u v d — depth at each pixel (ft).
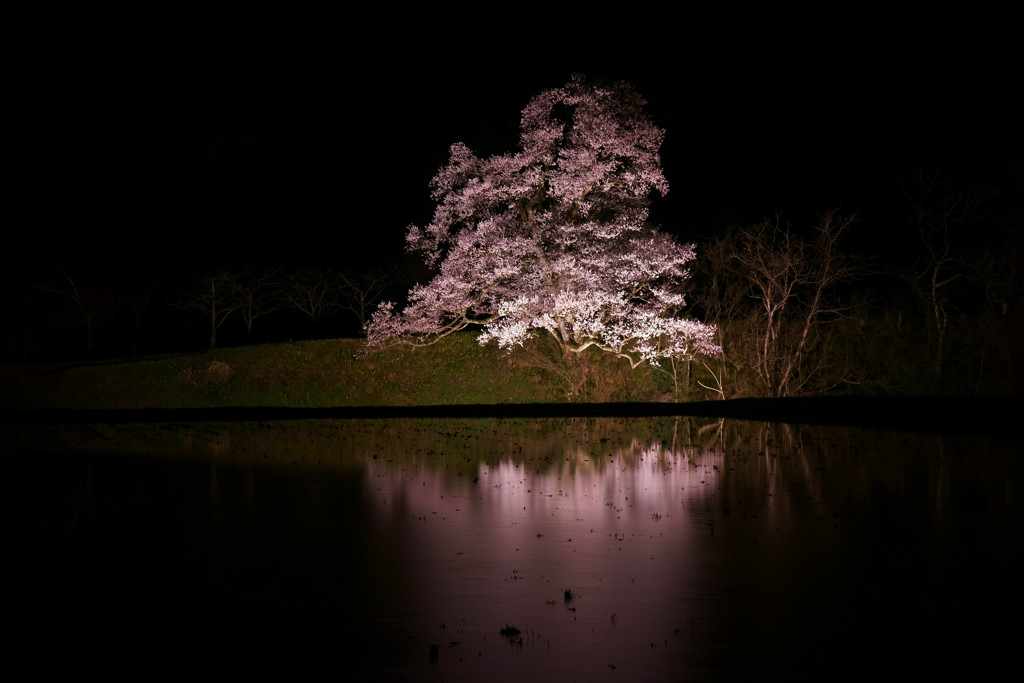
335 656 30.35
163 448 92.63
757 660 29.45
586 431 111.75
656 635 32.01
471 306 170.81
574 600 36.27
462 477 70.23
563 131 160.56
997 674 28.04
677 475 70.69
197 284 223.51
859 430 106.83
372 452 88.22
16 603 36.22
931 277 168.66
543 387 166.50
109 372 171.42
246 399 165.78
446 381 169.48
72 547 45.60
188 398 165.58
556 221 158.51
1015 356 156.04
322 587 38.27
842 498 58.29
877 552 43.01
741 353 161.89
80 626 33.45
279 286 233.96
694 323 151.64
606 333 158.71
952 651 29.91
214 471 73.87
